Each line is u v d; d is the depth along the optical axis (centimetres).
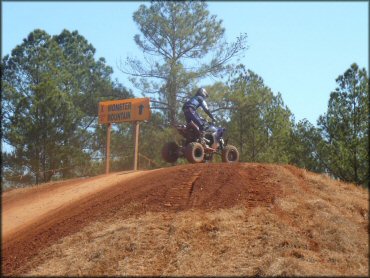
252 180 1358
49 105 2772
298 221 1138
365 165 1997
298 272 932
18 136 2711
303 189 1335
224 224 1127
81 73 3328
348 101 2086
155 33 3259
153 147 3128
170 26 3253
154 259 1059
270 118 2769
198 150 1844
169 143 1967
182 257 1042
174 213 1221
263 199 1247
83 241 1162
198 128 1888
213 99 3012
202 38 3259
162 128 3228
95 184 1634
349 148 2012
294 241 1045
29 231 1306
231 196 1270
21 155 2742
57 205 1486
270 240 1053
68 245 1160
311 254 1008
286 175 1395
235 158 1959
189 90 3156
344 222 1125
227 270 988
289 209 1188
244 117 2822
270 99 2873
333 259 996
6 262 1170
